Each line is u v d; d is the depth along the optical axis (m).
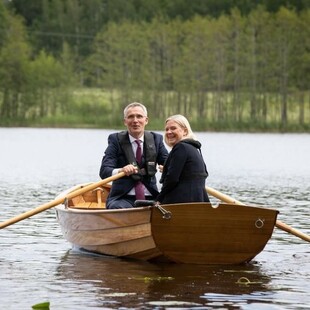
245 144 96.19
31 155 69.75
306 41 155.88
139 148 20.56
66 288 16.80
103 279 17.58
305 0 189.25
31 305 15.45
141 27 167.25
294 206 30.73
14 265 19.12
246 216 18.75
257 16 159.62
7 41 163.12
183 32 162.00
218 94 153.12
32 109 166.12
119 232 19.47
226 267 18.88
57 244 21.97
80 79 169.25
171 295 16.20
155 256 19.14
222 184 41.25
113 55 162.75
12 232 23.88
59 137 112.00
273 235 23.69
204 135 127.81
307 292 16.61
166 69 159.38
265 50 155.25
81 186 23.78
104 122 154.75
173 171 18.81
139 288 16.78
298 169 55.03
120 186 20.28
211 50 155.00
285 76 153.12
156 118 155.75
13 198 32.97
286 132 144.62
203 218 18.62
